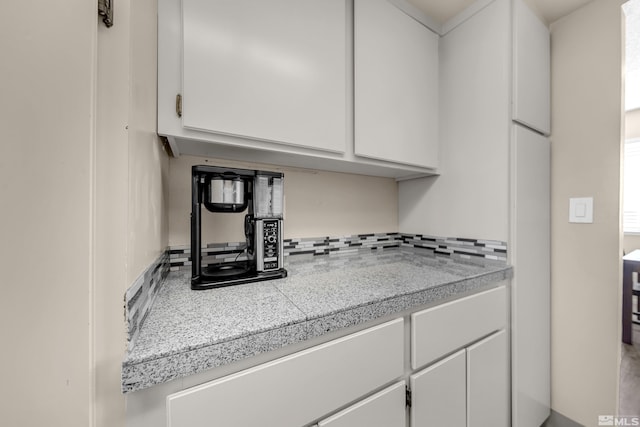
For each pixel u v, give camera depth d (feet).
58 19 1.26
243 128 2.47
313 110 2.92
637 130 9.53
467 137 3.99
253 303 2.10
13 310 1.21
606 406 3.65
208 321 1.75
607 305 3.67
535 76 3.86
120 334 1.35
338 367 1.97
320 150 3.12
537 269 3.92
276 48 2.64
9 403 1.21
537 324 3.89
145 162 1.81
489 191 3.73
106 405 1.33
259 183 2.79
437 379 2.59
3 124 1.19
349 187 4.62
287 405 1.73
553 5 3.95
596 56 3.80
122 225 1.38
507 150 3.54
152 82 2.02
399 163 3.90
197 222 2.47
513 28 3.54
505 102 3.55
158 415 1.41
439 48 4.37
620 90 3.59
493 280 3.21
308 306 2.04
